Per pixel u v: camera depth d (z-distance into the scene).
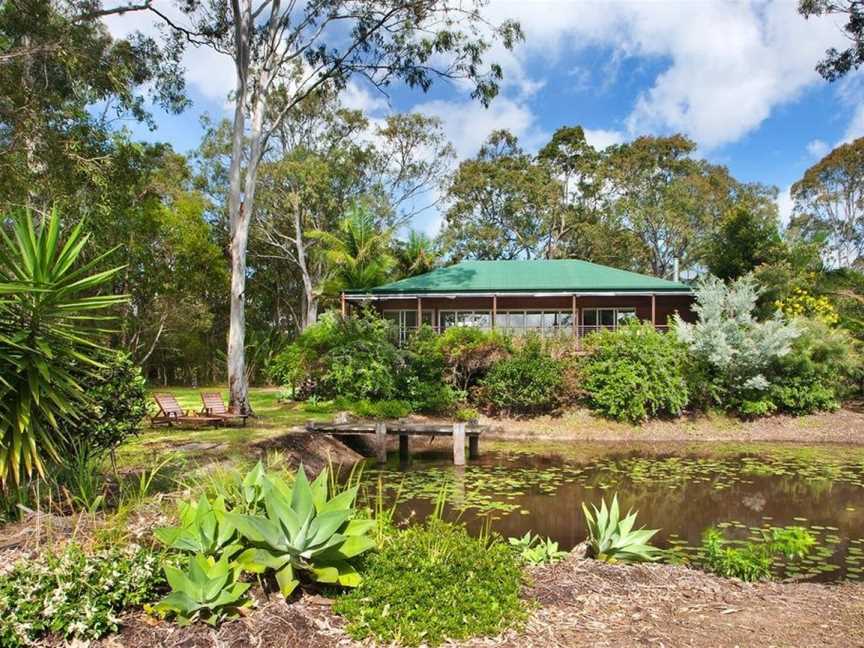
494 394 16.84
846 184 38.69
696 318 22.77
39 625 2.78
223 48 15.78
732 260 23.62
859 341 18.30
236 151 14.30
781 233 26.00
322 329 18.02
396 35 15.69
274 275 36.75
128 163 13.79
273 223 32.53
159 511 4.32
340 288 28.55
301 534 3.35
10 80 11.14
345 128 31.20
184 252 24.41
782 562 5.79
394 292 21.92
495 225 36.62
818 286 22.47
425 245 32.09
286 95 27.08
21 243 4.66
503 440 15.18
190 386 28.34
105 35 13.86
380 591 3.27
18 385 4.52
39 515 3.83
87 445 5.16
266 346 28.59
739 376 16.48
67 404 4.54
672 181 36.78
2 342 4.46
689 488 9.47
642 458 12.54
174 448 9.23
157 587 3.29
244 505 4.12
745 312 16.94
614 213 35.22
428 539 4.04
